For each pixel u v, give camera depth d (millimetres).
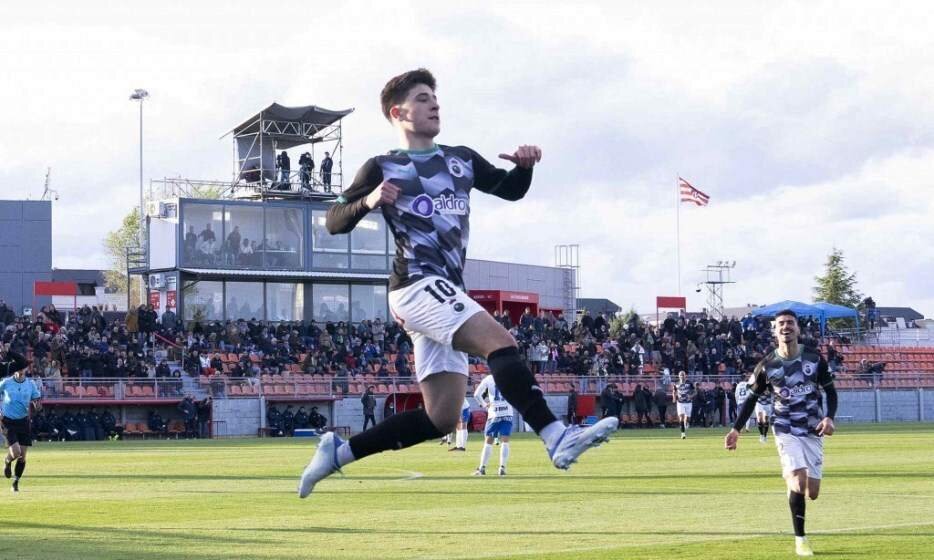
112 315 87438
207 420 50281
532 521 14039
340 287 61062
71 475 24062
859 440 37812
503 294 70062
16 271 68000
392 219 6918
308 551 11258
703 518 14266
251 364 53062
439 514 15023
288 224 59562
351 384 53750
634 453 31469
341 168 62688
